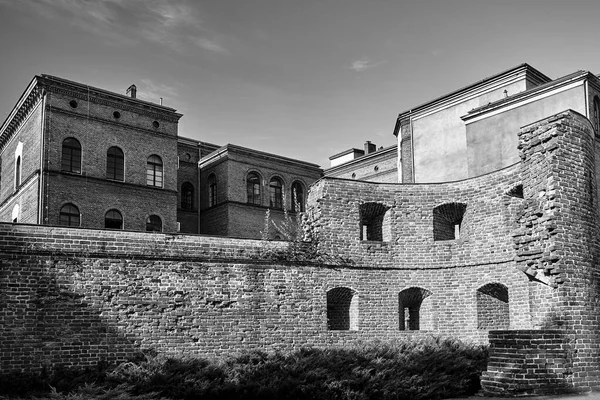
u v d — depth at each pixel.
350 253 23.03
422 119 33.06
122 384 15.28
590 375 16.47
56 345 17.84
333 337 22.08
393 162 46.53
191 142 47.38
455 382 17.17
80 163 35.12
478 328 22.41
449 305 23.09
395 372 16.95
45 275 18.05
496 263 22.25
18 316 17.50
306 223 23.41
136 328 19.05
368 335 22.64
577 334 16.73
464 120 29.73
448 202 23.84
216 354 20.05
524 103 27.39
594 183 19.09
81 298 18.42
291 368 16.55
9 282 17.53
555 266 17.12
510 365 15.82
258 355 17.97
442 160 31.75
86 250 18.73
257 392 15.74
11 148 39.44
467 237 23.31
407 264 23.61
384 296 23.20
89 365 18.19
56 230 18.42
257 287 21.14
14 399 15.56
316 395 15.94
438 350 18.44
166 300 19.62
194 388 15.80
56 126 34.38
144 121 38.47
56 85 34.56
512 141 27.66
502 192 22.42
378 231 24.47
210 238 20.69
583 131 18.55
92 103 36.16
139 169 37.72
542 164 18.12
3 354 17.16
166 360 17.19
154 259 19.67
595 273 17.88
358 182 23.77
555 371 15.77
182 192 45.59
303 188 48.94
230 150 44.06
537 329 17.27
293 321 21.53
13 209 37.81
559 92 26.17
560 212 17.41
